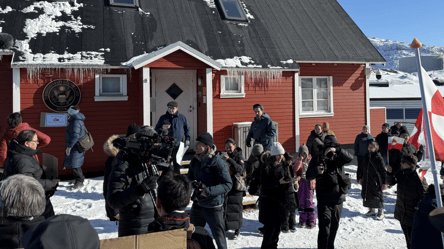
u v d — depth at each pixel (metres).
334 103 12.31
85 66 8.73
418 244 3.24
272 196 4.27
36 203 2.18
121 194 2.73
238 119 10.62
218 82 10.34
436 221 2.25
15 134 5.21
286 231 5.66
